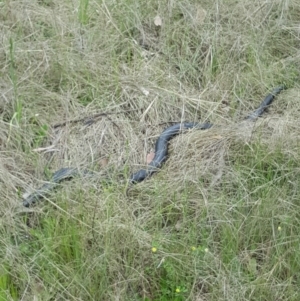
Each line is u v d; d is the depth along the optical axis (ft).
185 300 12.81
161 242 13.50
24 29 19.12
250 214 14.30
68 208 14.07
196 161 15.76
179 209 14.38
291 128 16.56
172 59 19.04
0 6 19.60
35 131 16.37
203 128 16.85
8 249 13.17
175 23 19.84
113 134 16.57
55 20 19.22
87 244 13.47
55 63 17.95
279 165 15.48
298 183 15.01
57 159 15.92
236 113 17.56
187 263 13.14
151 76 18.33
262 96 18.20
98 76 17.94
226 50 19.44
